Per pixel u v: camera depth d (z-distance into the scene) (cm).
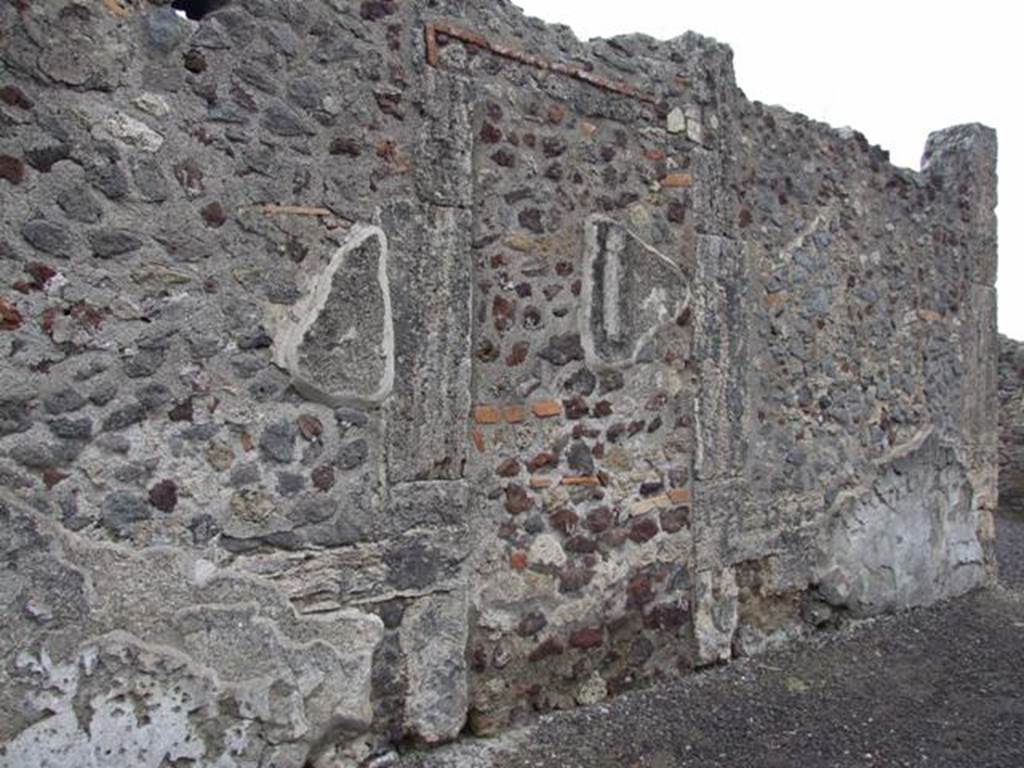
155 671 233
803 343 424
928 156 534
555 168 324
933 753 309
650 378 353
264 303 254
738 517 386
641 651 348
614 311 340
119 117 230
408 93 283
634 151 349
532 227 317
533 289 317
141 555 233
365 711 270
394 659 279
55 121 221
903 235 485
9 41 215
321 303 262
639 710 328
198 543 242
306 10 263
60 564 221
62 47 222
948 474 509
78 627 222
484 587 303
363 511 272
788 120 420
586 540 331
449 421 290
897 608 470
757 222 402
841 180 447
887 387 471
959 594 512
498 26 308
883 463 466
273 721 252
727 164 383
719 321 377
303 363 259
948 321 514
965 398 523
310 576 261
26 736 215
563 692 325
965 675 386
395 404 279
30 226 218
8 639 213
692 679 360
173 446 239
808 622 428
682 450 364
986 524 537
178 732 236
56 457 221
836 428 441
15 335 216
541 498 319
